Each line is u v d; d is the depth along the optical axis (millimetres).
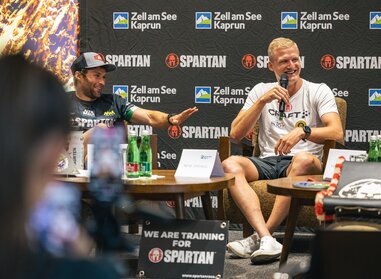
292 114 4715
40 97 763
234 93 5590
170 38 5637
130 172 3537
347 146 5488
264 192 4359
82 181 3236
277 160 4566
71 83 5738
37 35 5762
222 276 3240
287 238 3531
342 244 1234
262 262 3973
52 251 781
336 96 5500
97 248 964
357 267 1234
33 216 763
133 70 5676
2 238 727
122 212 1167
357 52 5473
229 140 4465
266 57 5562
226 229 3291
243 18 5562
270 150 4730
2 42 5781
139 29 5664
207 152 3676
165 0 5625
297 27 5512
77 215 970
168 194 3320
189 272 3283
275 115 4754
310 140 4348
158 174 3850
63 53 5746
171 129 5652
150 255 3344
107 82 5691
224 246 3275
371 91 5477
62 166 3484
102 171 1033
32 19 5762
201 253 3291
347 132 5496
